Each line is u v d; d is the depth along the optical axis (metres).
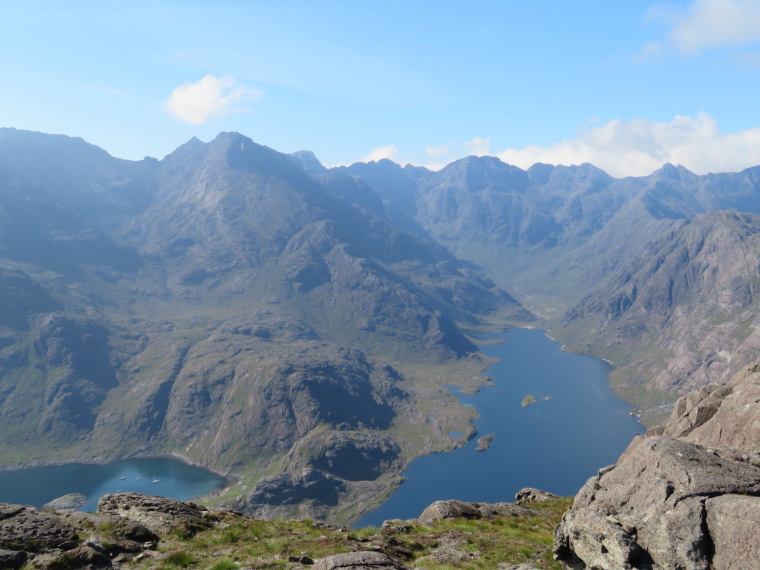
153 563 30.92
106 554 32.03
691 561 23.92
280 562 31.34
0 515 33.91
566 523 30.28
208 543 36.16
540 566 32.00
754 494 26.22
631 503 28.42
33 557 29.89
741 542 23.31
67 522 36.59
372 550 34.75
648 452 31.17
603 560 26.53
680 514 25.61
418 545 38.09
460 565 32.88
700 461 29.38
